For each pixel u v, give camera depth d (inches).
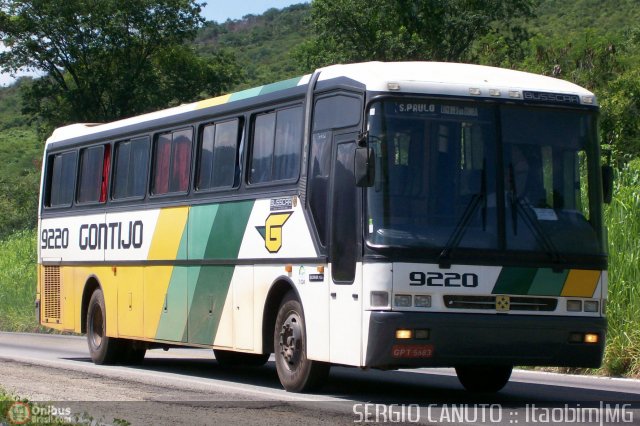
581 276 497.0
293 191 550.0
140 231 717.3
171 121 692.7
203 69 2694.4
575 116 514.6
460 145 492.1
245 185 599.5
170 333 673.6
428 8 2391.7
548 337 486.6
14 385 570.9
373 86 492.4
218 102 643.5
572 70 1679.4
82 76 2541.8
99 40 2506.2
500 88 502.9
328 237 513.7
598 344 498.0
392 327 468.1
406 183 483.5
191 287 650.2
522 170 498.0
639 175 845.2
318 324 518.3
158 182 703.7
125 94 2544.3
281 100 573.9
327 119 528.4
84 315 796.6
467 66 530.3
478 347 476.4
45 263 861.2
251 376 670.5
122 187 752.3
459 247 479.8
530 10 2544.3
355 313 486.0
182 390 551.5
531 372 681.6
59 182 852.6
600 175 515.8
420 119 490.3
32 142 4343.0
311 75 550.6
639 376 640.4
